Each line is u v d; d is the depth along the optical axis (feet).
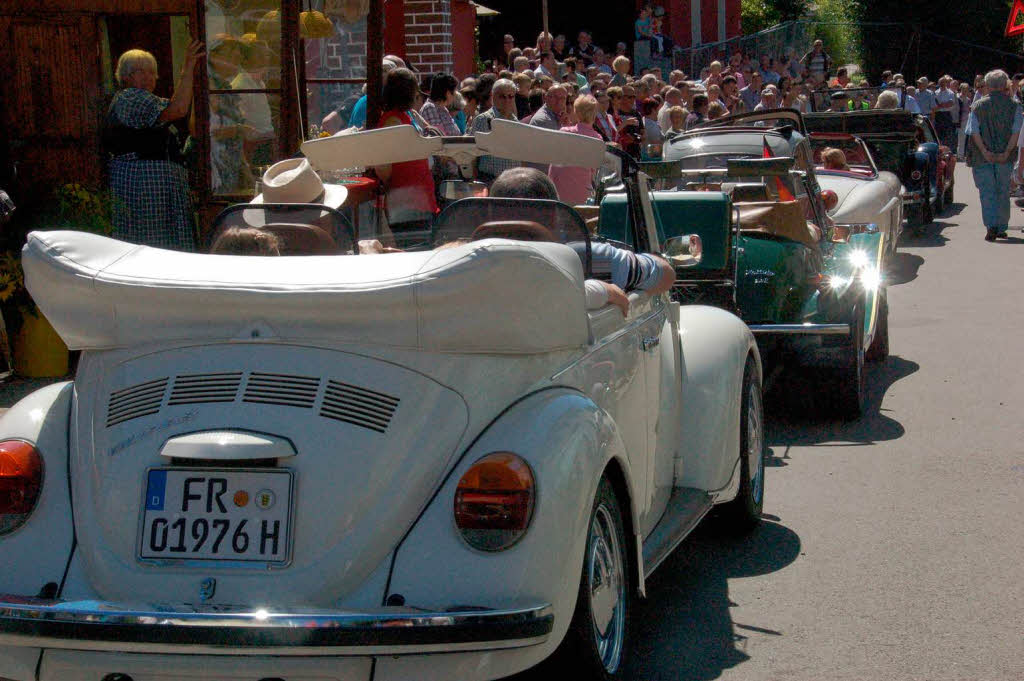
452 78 34.94
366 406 10.53
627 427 13.64
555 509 10.38
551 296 10.90
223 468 10.44
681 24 99.66
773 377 24.38
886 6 146.72
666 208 22.95
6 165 30.04
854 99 91.35
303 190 16.47
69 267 11.01
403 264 10.78
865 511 19.02
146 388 10.93
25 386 26.68
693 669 13.32
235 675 9.97
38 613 9.88
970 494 19.67
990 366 29.71
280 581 10.21
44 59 29.94
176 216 28.25
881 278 29.40
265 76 29.66
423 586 10.15
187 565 10.34
